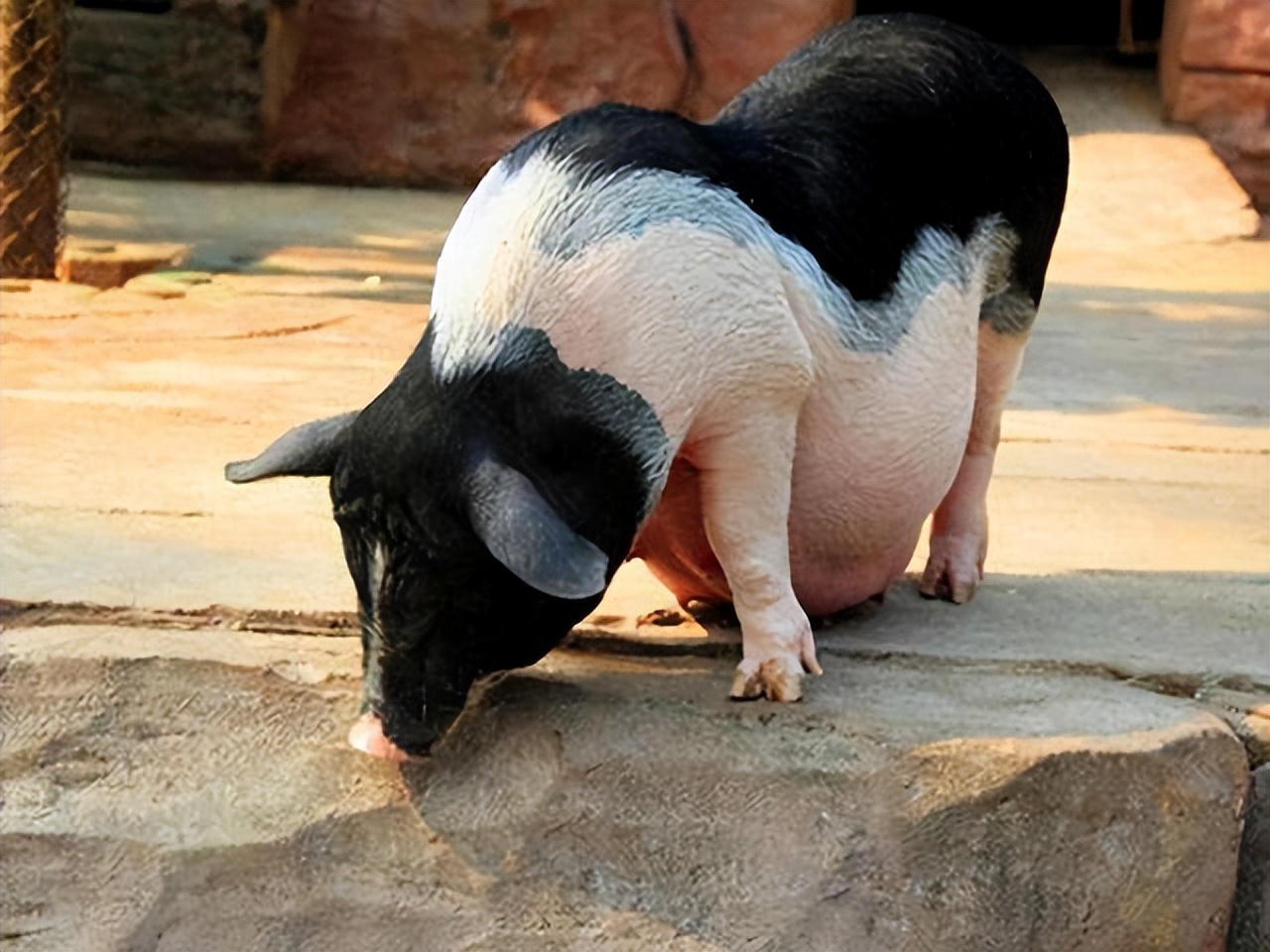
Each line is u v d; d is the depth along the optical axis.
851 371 4.01
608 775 3.96
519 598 3.67
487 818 3.96
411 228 12.55
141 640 4.31
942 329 4.19
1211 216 13.17
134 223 11.99
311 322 8.68
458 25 14.38
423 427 3.59
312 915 3.95
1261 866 4.33
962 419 4.32
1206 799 4.12
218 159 14.55
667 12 14.32
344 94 14.50
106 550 4.94
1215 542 5.70
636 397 3.64
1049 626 4.77
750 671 4.09
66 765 4.11
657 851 3.96
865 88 4.15
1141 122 14.52
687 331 3.66
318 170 14.61
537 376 3.61
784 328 3.79
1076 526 5.85
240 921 3.96
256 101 14.46
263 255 10.98
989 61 4.36
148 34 14.32
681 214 3.69
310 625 4.47
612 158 3.71
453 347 3.65
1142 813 4.07
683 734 4.01
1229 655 4.59
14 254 9.76
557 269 3.62
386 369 7.69
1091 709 4.24
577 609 3.80
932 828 3.98
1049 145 4.46
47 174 9.70
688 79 14.43
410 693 3.73
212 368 7.54
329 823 3.98
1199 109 14.38
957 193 4.24
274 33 14.32
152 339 8.11
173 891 3.95
